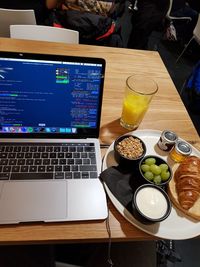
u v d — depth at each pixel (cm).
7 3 254
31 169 72
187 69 276
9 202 65
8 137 78
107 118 94
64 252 111
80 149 78
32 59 69
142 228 64
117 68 116
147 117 98
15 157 73
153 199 64
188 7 293
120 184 70
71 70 72
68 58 70
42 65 70
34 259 92
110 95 103
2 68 69
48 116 78
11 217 62
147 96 85
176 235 64
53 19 193
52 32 130
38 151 76
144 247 90
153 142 87
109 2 195
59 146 78
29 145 77
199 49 289
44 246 96
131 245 90
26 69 70
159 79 115
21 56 68
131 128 92
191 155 81
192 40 288
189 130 96
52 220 63
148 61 124
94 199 68
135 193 64
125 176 73
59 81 73
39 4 244
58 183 70
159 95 108
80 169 73
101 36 195
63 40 133
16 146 76
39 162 73
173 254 125
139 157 73
